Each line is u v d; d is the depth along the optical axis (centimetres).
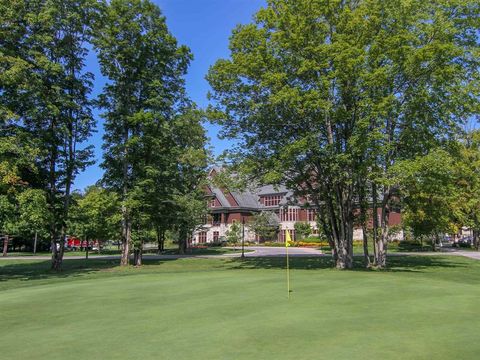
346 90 2422
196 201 5047
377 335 823
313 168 2755
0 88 2686
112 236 4188
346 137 2562
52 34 3034
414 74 2462
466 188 5109
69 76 3072
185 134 4319
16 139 2539
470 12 2595
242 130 2883
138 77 3512
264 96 2631
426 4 2642
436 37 2519
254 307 1141
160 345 788
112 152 3475
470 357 684
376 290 1429
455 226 5031
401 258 3684
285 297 1302
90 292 1553
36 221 2645
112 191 3566
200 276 2100
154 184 3512
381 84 2288
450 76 2395
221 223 7912
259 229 7094
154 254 5125
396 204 3212
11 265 3625
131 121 3375
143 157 3581
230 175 2966
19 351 773
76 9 3172
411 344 759
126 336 862
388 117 2528
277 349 741
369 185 3031
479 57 2520
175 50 3631
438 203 4388
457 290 1423
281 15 2541
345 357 689
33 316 1109
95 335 880
